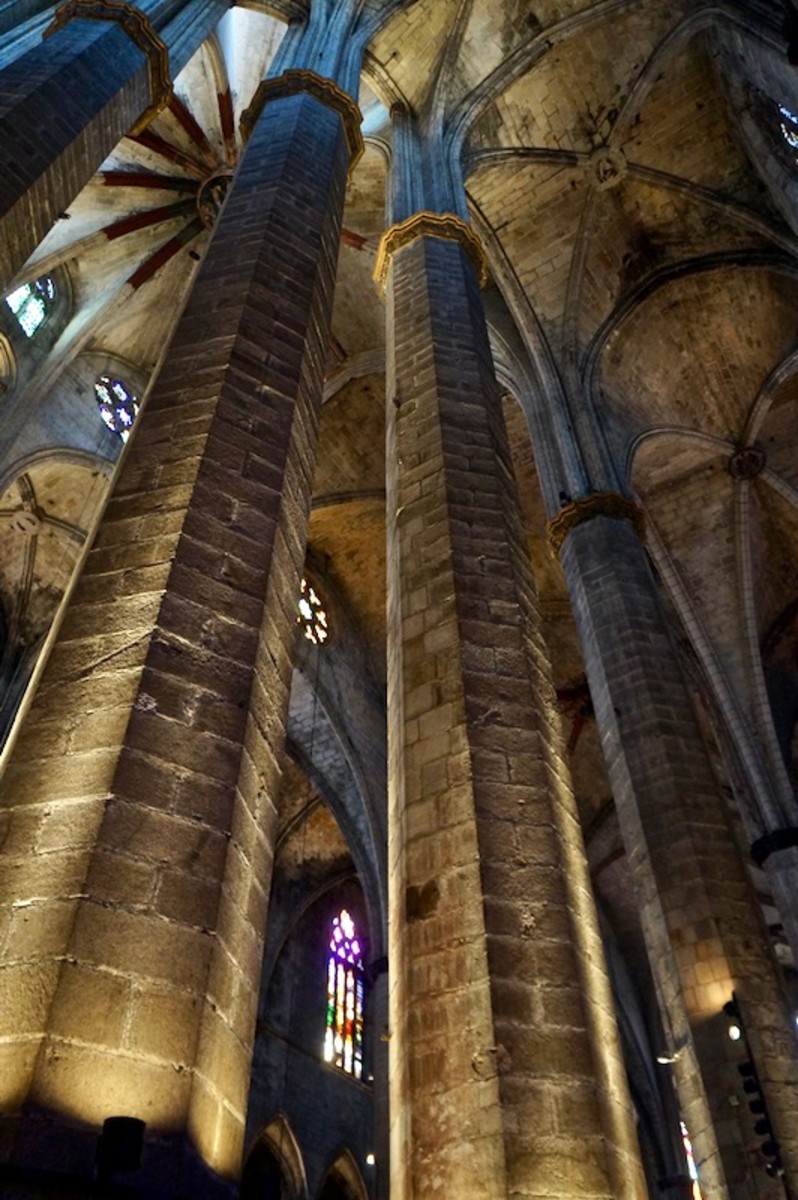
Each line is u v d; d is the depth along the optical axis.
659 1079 26.75
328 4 14.67
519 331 19.86
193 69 18.89
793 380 21.55
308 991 24.61
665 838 11.41
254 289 8.02
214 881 4.30
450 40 16.75
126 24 11.41
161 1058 3.64
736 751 20.64
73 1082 3.40
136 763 4.44
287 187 9.80
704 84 18.19
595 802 27.05
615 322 20.64
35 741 4.60
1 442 17.62
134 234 20.86
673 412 21.94
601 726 13.29
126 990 3.73
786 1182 8.74
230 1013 4.16
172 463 6.20
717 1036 9.85
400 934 5.86
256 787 5.04
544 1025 5.06
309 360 7.98
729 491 22.67
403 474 8.91
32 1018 3.52
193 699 4.89
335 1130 22.73
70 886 3.93
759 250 19.61
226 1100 3.93
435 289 11.35
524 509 24.38
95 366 21.31
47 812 4.26
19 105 9.13
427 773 6.43
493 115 18.19
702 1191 9.55
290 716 22.59
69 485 20.55
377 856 21.53
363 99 18.22
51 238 18.91
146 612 5.16
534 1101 4.73
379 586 25.70
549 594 25.11
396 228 12.91
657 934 11.00
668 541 22.97
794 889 18.20
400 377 10.11
